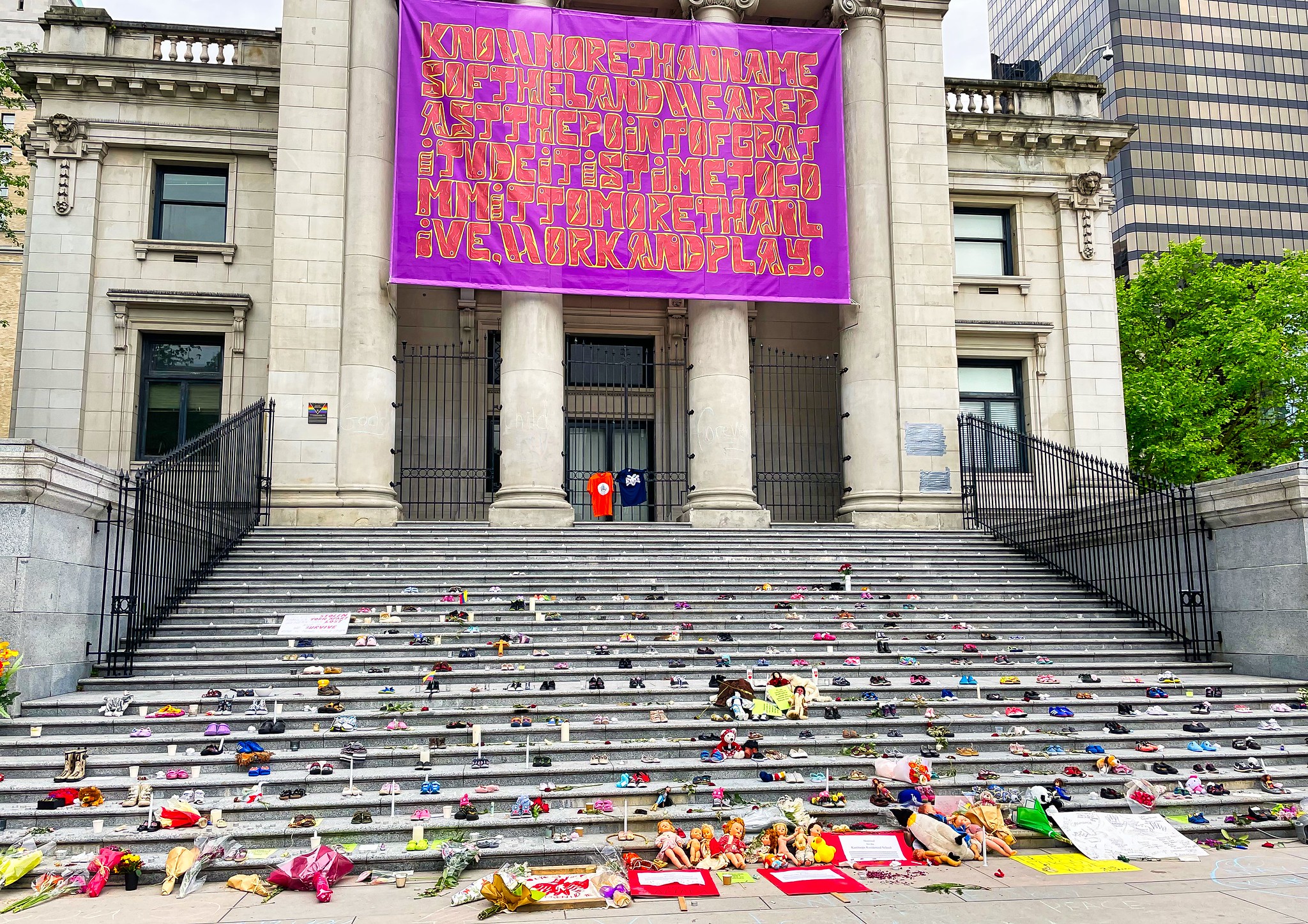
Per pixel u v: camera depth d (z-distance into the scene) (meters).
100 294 20.44
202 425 20.78
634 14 23.50
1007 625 14.02
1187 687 11.82
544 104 19.00
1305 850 8.54
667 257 19.05
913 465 19.78
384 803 8.57
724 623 13.19
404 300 22.09
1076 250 23.81
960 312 23.22
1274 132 83.19
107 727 9.64
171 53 21.20
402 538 15.95
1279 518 12.38
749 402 19.44
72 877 7.38
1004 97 24.05
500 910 6.95
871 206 20.52
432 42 18.70
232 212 21.09
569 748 9.52
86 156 20.59
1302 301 27.30
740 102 19.75
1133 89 81.12
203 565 13.94
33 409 19.72
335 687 10.50
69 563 10.97
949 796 8.95
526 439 18.20
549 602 13.57
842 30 21.03
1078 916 6.79
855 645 12.66
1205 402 26.94
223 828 8.09
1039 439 18.53
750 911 6.93
